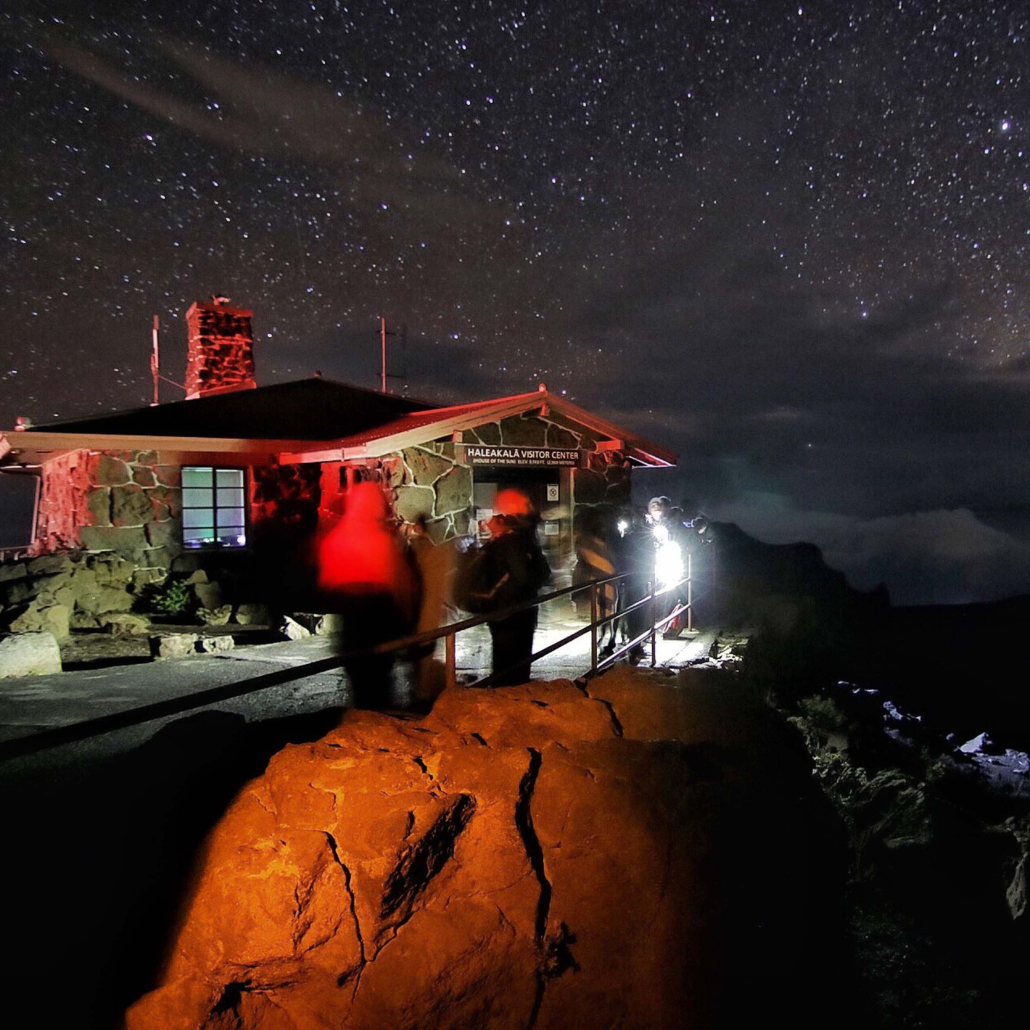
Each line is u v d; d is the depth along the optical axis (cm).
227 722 302
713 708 369
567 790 271
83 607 966
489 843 251
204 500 1170
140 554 1104
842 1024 308
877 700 1100
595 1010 236
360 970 218
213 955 209
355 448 1000
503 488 1080
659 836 266
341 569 604
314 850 223
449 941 227
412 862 231
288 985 214
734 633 880
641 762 290
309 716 320
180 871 229
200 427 1202
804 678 988
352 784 248
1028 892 497
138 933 224
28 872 267
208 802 257
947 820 568
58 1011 205
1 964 218
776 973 274
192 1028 200
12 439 1009
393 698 573
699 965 251
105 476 1081
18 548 1462
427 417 1221
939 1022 348
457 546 1020
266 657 780
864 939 404
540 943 238
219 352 1427
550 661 720
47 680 674
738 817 296
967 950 421
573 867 256
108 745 446
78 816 322
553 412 1091
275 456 1222
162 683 659
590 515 1118
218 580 1122
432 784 259
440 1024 218
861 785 650
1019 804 832
